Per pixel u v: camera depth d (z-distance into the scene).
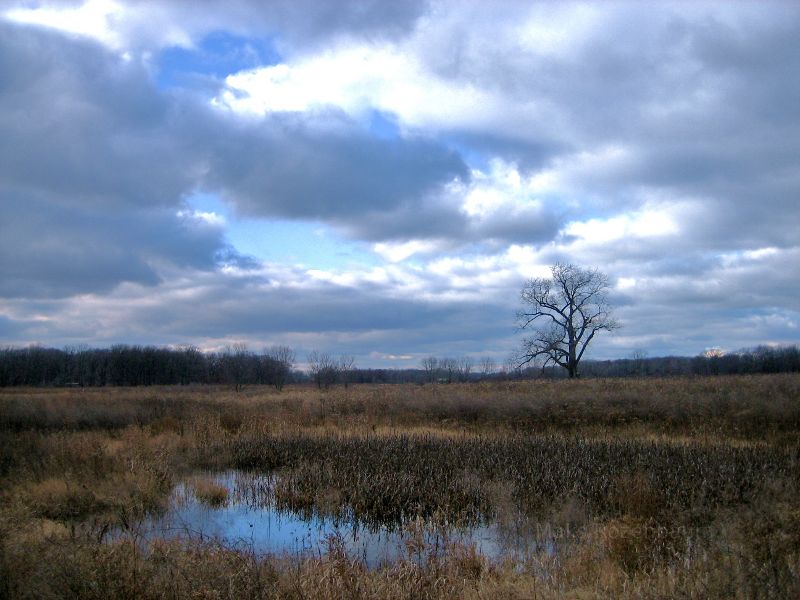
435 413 25.05
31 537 7.73
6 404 26.14
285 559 8.00
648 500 10.12
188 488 13.56
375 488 12.18
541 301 52.16
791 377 28.22
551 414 22.58
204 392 46.97
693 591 6.04
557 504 10.68
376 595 6.38
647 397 22.95
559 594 6.32
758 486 10.62
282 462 16.27
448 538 8.93
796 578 6.09
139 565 6.88
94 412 25.47
